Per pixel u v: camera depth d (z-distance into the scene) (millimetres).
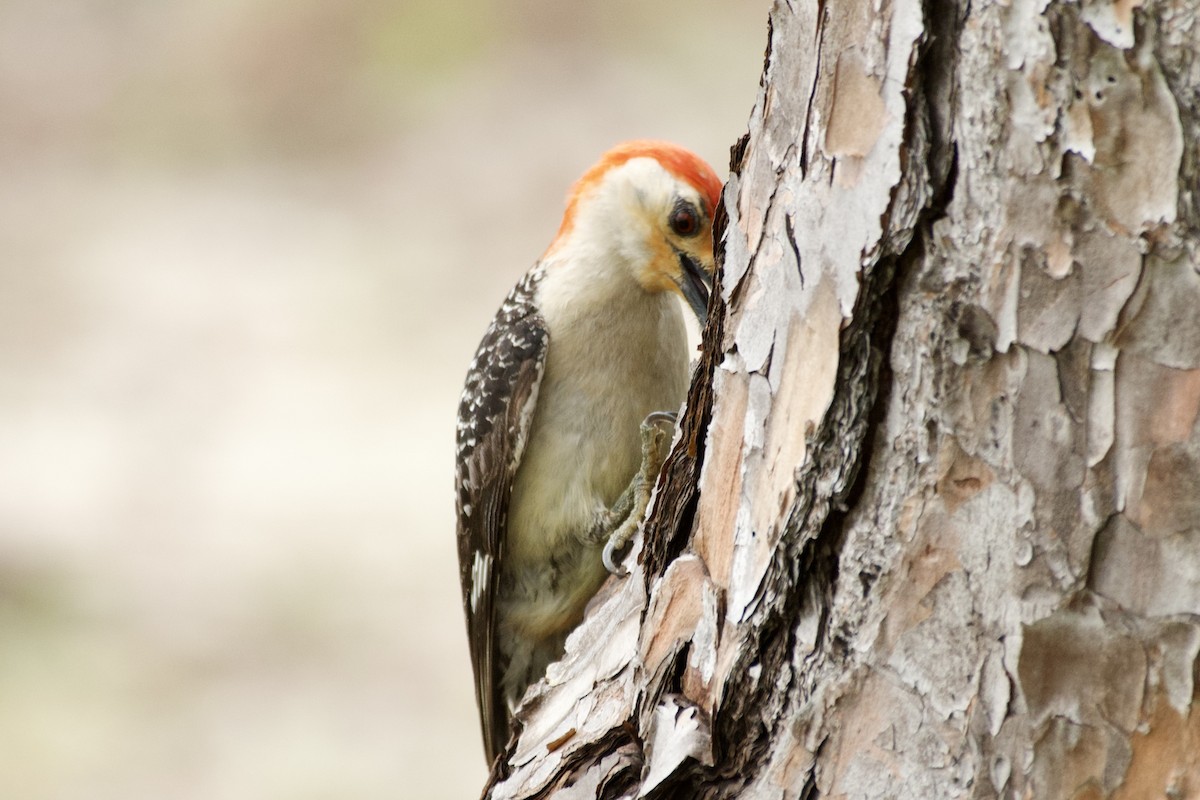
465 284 22453
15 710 15625
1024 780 4277
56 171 25828
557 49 26391
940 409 4254
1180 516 4000
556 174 24062
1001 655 4258
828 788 4625
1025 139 4000
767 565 4672
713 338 5207
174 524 18219
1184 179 3854
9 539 17750
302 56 27000
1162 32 3799
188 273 23156
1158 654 4074
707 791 4973
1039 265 4047
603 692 5711
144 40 28625
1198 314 3910
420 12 26734
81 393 20453
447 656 16391
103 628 16500
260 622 16750
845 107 4371
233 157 26047
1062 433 4094
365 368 20875
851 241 4324
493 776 6453
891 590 4434
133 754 15289
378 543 17859
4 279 22875
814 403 4484
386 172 24859
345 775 14992
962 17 4078
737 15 26203
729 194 5148
